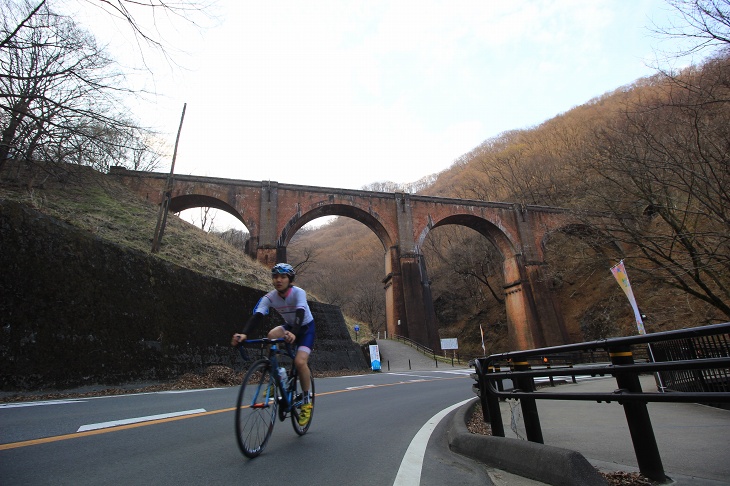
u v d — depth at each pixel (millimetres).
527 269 39406
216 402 7285
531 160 55531
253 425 3617
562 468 2842
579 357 32750
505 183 64938
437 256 68938
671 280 13148
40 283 9273
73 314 9719
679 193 10711
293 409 4324
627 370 2727
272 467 3387
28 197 16688
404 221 36906
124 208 21875
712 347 7457
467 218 40312
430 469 3512
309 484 3010
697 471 3367
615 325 34781
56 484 2855
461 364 31031
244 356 3992
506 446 3521
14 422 5113
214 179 31672
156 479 3012
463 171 103438
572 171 13258
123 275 11414
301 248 88062
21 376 8352
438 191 105000
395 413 6777
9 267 8836
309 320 4383
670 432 5262
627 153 9914
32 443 4000
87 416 5629
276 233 32156
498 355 4281
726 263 9234
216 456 3652
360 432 5062
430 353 31688
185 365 12344
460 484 3078
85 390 9352
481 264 53219
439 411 7062
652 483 2959
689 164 8398
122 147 10625
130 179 28766
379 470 3424
